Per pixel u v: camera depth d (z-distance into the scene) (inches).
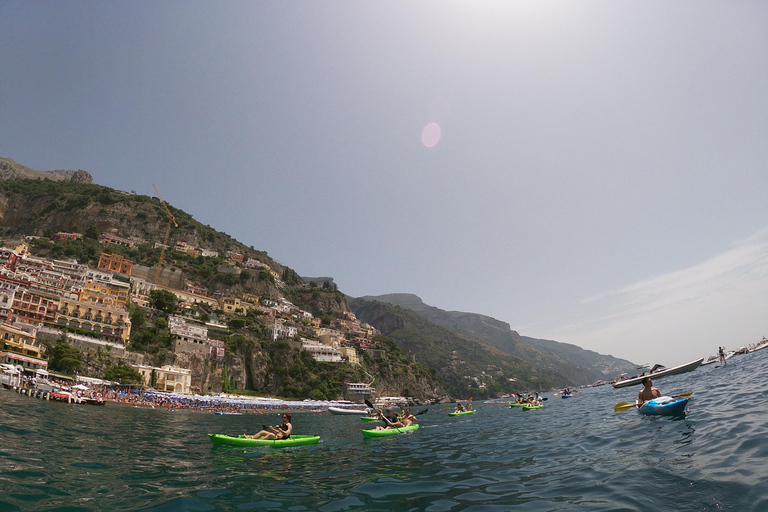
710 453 379.6
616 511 261.7
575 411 1226.0
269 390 4527.6
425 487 383.2
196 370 3791.8
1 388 1679.4
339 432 1115.9
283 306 7327.8
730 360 3002.0
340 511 306.3
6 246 5698.8
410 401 6624.0
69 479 380.2
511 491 347.9
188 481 403.9
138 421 1205.7
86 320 3302.2
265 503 330.3
